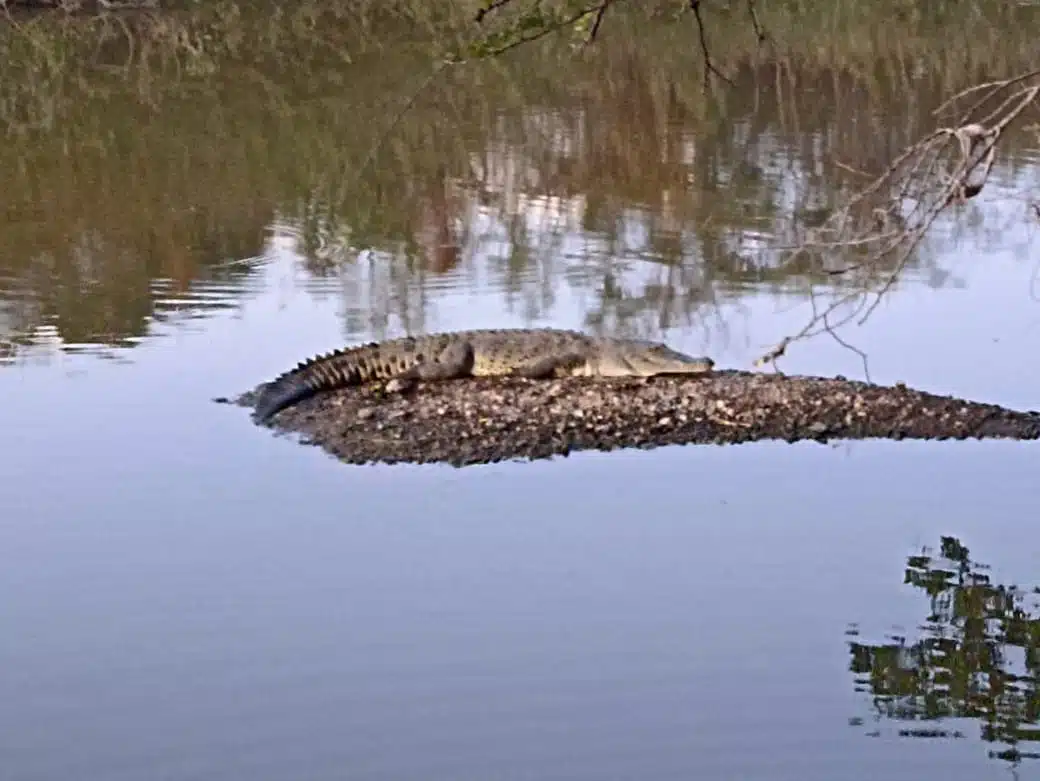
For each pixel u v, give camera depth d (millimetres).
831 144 22562
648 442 11906
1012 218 18000
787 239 17312
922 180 8617
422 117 25578
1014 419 12266
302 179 21438
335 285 16328
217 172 21875
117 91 28969
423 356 13352
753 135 23438
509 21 9500
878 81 27266
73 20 37812
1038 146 20797
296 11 38438
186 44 33938
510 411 12484
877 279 15789
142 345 14211
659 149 22688
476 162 22188
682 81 28047
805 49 30359
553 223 18750
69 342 14234
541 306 15461
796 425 12203
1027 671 8070
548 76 29062
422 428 12117
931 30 31844
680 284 16062
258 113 26406
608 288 16078
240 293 16016
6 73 31250
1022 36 30984
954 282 15961
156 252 17562
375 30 35844
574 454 11672
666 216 18844
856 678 8039
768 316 14984
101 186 20938
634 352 13273
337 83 29266
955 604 8789
